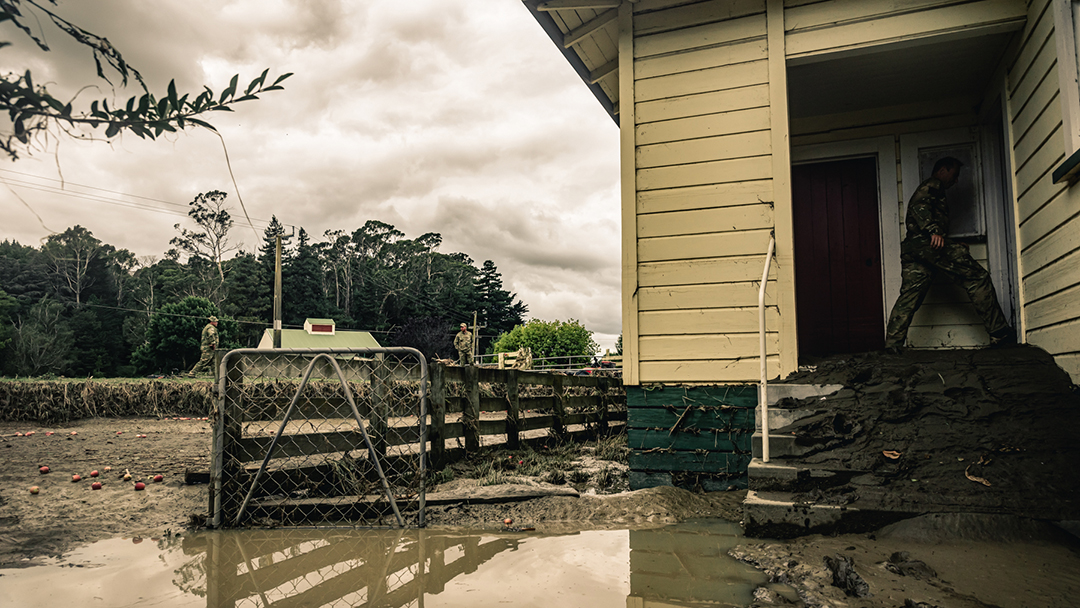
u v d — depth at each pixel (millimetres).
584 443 8453
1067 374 3742
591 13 5578
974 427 3607
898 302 5148
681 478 4891
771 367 4762
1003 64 4883
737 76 5027
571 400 8625
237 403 4078
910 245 5137
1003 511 3086
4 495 4238
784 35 4934
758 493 3623
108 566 2980
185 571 2910
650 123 5227
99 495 4352
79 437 6949
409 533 3682
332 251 86250
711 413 4871
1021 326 4645
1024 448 3377
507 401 6742
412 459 4414
